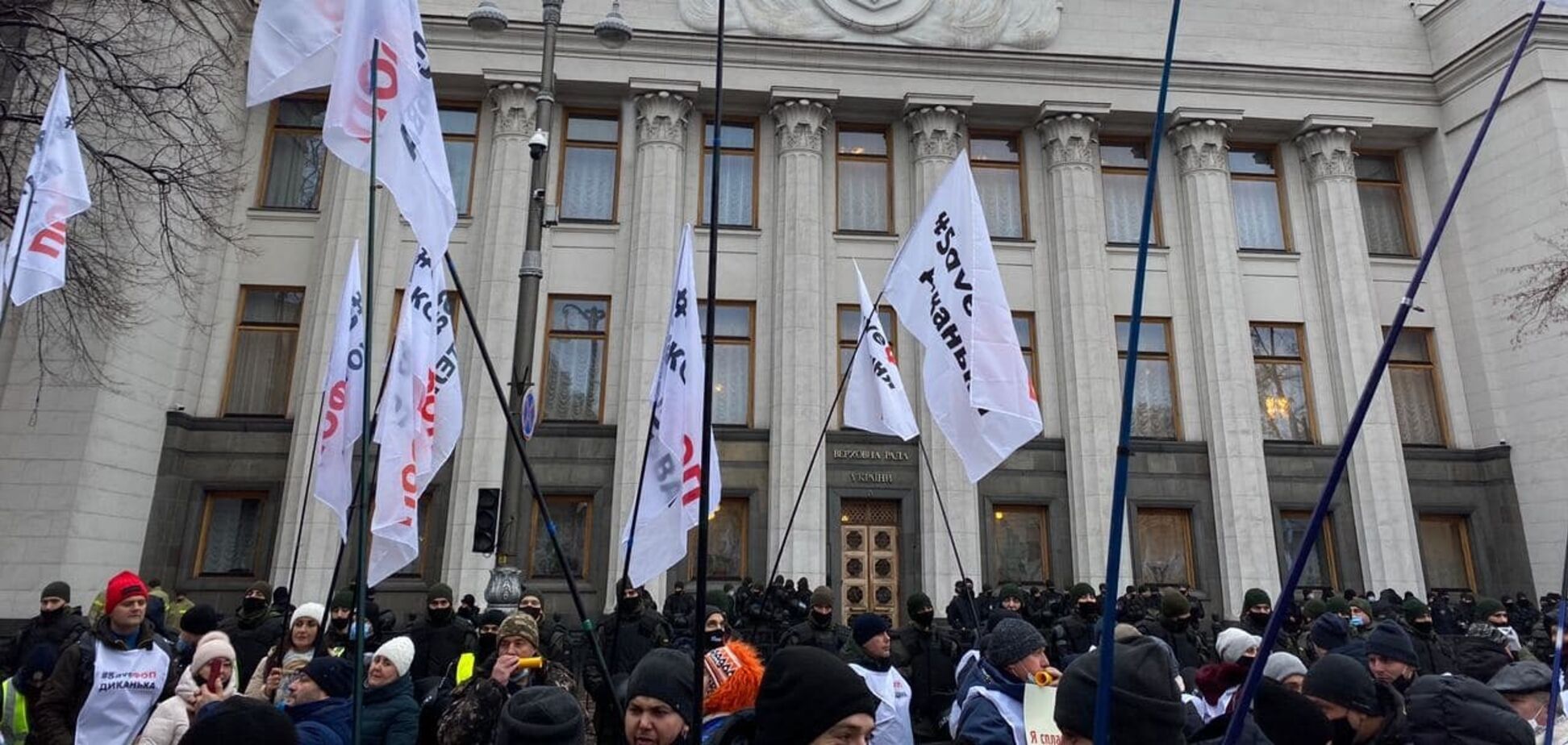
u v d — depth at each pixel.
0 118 12.63
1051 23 21.44
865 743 2.23
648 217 19.45
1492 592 19.75
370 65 4.62
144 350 16.62
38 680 6.04
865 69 20.80
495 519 9.79
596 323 19.50
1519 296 18.98
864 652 5.34
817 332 19.25
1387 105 21.98
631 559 5.86
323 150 20.11
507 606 9.65
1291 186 21.92
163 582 17.00
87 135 14.83
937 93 20.78
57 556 14.52
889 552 18.70
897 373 8.08
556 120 20.39
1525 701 3.89
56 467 14.88
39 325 14.14
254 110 19.77
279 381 18.69
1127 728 2.23
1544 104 19.77
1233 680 4.70
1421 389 21.23
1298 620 9.99
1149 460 19.64
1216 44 21.97
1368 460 19.72
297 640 5.91
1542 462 19.31
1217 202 20.95
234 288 18.92
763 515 18.53
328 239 18.70
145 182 14.73
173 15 14.91
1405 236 22.25
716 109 3.63
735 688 3.48
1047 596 15.21
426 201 4.71
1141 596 15.64
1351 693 3.18
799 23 20.80
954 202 6.71
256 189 19.48
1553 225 19.31
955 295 6.54
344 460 6.76
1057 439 19.62
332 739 4.02
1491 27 20.86
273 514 17.80
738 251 20.05
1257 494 19.20
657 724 3.19
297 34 4.82
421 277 6.82
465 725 4.05
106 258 13.84
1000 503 19.22
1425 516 20.42
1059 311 20.19
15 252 6.39
